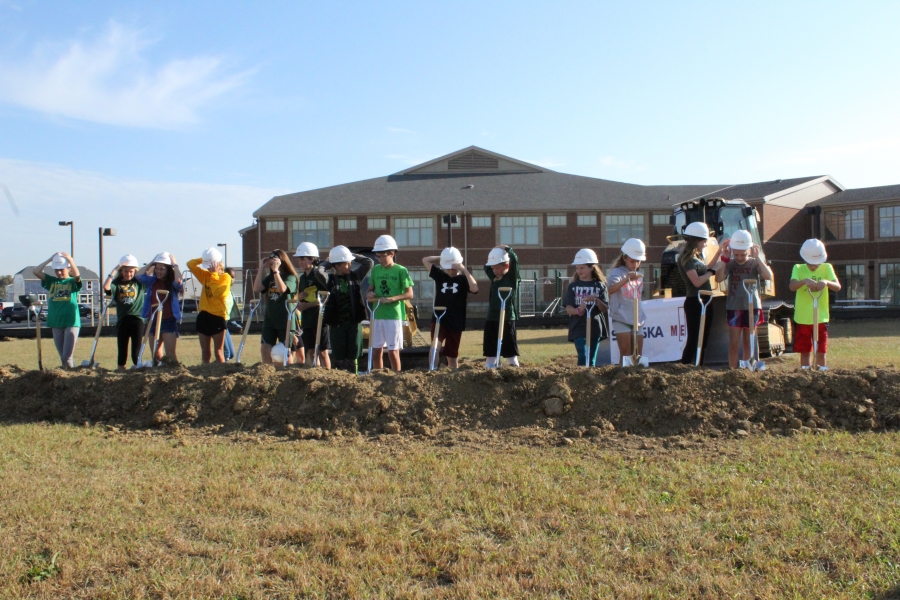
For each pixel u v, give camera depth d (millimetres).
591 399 7707
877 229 43062
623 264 9297
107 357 17453
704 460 6242
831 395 7648
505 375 8102
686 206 16438
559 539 4492
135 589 3918
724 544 4324
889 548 4211
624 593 3760
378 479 5762
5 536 4605
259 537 4598
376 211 45219
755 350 9078
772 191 43719
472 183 49531
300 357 10203
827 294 9086
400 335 9812
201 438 7488
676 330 11883
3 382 9016
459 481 5707
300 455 6637
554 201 45781
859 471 5703
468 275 9922
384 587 3898
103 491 5504
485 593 3797
